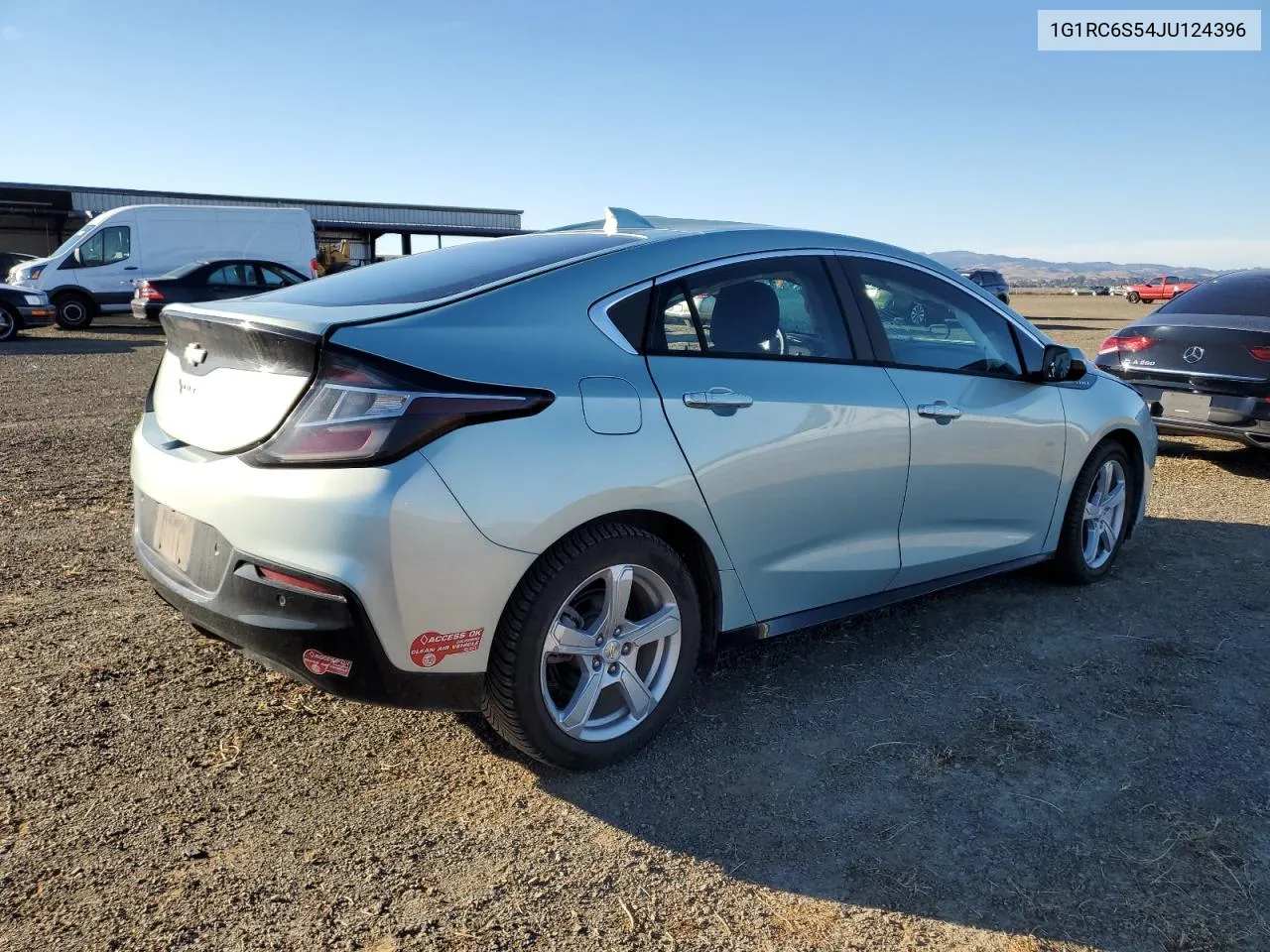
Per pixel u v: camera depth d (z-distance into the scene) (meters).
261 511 2.45
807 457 3.17
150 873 2.34
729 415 2.98
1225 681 3.53
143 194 34.94
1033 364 4.16
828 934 2.20
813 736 3.10
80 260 20.23
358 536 2.34
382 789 2.74
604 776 2.84
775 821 2.63
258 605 2.49
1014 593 4.45
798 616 3.33
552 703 2.70
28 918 2.17
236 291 19.64
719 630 3.12
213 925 2.17
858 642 3.86
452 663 2.51
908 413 3.50
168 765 2.83
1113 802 2.74
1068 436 4.21
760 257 3.29
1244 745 3.07
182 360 2.91
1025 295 84.06
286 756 2.91
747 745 3.04
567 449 2.60
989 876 2.41
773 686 3.45
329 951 2.11
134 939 2.12
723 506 2.97
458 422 2.44
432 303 2.67
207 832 2.51
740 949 2.15
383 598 2.38
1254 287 7.34
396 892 2.31
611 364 2.79
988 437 3.83
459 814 2.63
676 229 3.30
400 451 2.38
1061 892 2.35
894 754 2.99
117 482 6.26
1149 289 55.31
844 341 3.44
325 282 3.10
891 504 3.51
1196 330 6.96
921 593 3.76
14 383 11.26
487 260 3.07
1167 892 2.35
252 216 21.73
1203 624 4.08
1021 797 2.76
